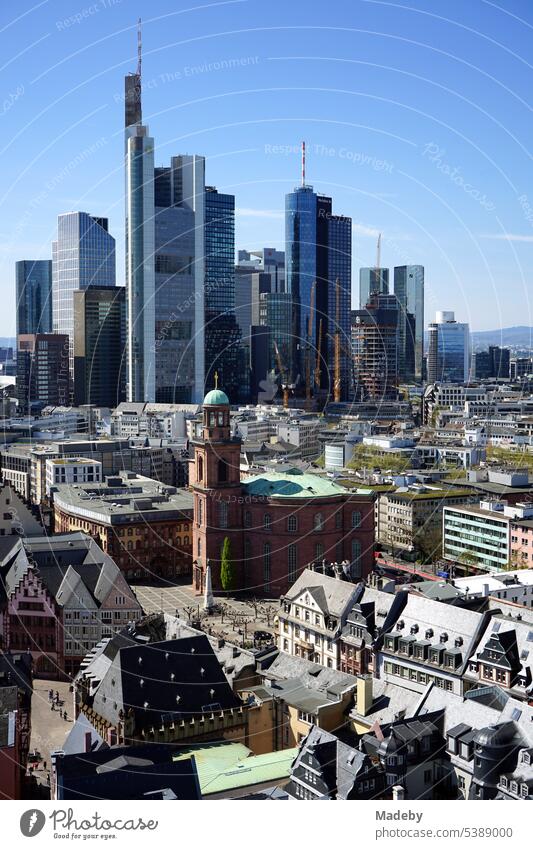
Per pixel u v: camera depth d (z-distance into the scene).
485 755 121.50
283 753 139.38
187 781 120.12
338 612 190.62
